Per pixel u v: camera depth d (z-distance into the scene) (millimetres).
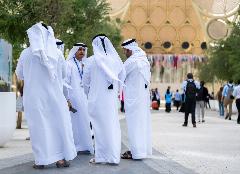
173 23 130875
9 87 21359
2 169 14672
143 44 130625
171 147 21875
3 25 36656
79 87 18625
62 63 15141
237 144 23469
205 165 16484
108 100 16172
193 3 130625
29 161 16391
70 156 14953
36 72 14781
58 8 35625
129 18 130500
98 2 47812
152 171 14781
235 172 15078
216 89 115062
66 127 14859
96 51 16562
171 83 123188
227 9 128625
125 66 17578
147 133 18234
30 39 14930
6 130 20453
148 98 17969
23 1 36094
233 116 55469
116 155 15898
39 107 14641
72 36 44031
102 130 16031
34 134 14617
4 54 20828
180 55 124000
